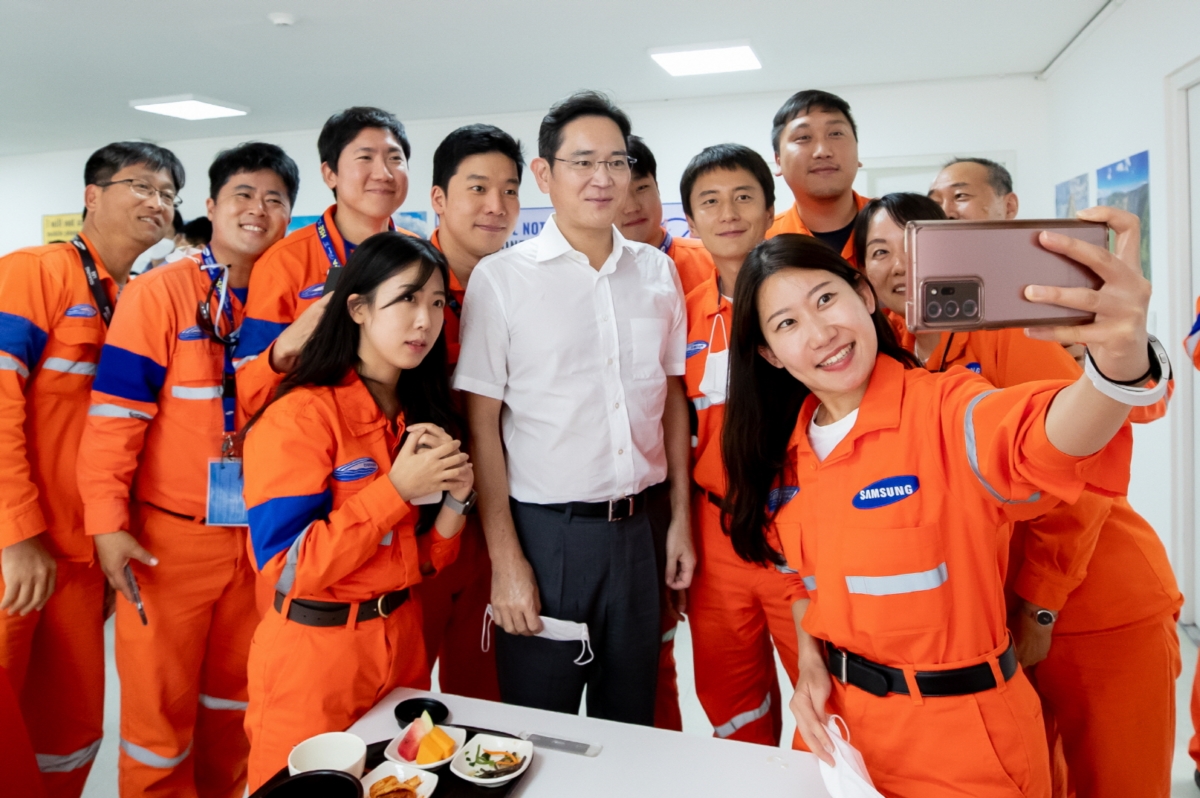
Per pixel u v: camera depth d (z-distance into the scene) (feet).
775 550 4.90
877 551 3.88
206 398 7.20
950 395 3.87
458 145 7.59
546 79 18.17
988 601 3.88
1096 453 3.08
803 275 4.04
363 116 7.61
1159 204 11.99
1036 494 3.52
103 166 7.86
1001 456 3.47
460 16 14.30
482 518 6.21
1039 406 3.26
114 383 6.89
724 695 7.13
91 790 8.30
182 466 7.19
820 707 4.22
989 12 14.25
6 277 7.00
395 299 5.04
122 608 7.29
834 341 3.95
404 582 5.18
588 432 6.07
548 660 6.18
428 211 22.31
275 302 7.28
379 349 5.16
